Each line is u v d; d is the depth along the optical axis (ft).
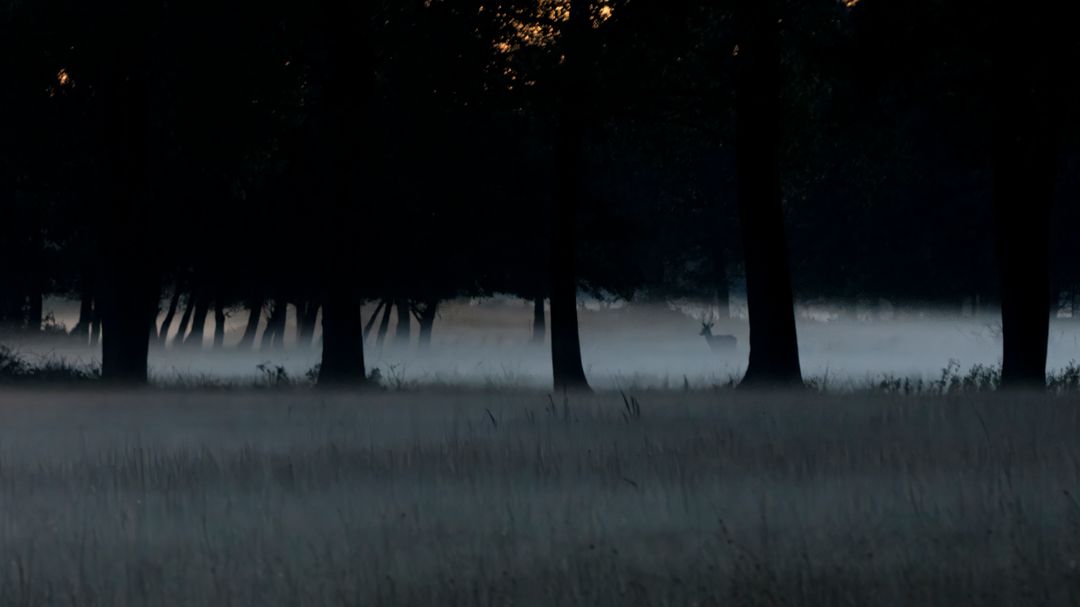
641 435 204.95
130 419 259.19
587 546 109.91
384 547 108.99
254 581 99.55
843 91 365.40
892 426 210.59
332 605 91.81
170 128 413.18
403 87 392.06
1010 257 336.49
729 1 354.13
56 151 424.46
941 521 118.42
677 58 377.30
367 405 290.97
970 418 218.38
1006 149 331.57
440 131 442.50
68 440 216.95
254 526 122.31
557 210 385.91
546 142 412.36
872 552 104.12
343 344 390.63
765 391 317.63
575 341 386.52
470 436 208.64
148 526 123.13
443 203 639.35
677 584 95.40
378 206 599.57
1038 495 130.11
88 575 102.99
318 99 399.03
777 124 363.76
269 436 219.41
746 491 137.18
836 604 88.69
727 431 206.49
